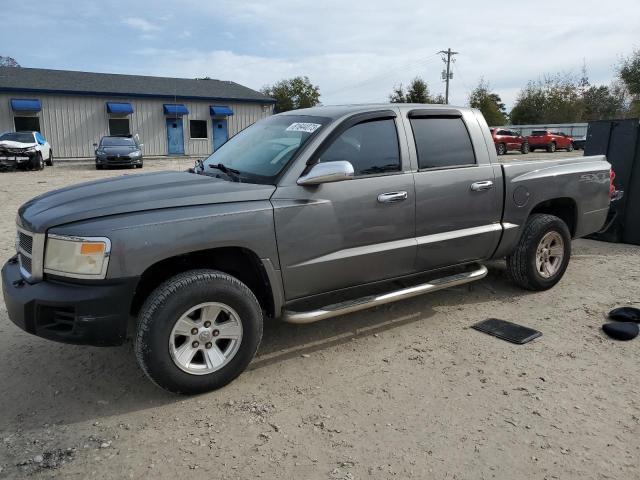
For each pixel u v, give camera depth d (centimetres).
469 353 407
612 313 473
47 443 296
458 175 456
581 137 4231
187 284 328
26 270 340
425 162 442
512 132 3459
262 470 273
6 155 2112
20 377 372
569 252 554
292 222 368
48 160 2447
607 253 718
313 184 374
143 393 351
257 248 355
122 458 283
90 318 309
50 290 314
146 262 317
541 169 525
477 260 495
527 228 523
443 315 486
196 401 341
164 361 324
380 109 427
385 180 412
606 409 328
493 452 286
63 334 316
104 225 312
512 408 329
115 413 327
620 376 370
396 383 362
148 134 3148
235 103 3388
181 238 326
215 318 344
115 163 2242
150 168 2311
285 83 6462
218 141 3375
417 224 433
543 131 3691
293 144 397
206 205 343
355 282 413
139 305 359
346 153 400
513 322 468
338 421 317
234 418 321
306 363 394
